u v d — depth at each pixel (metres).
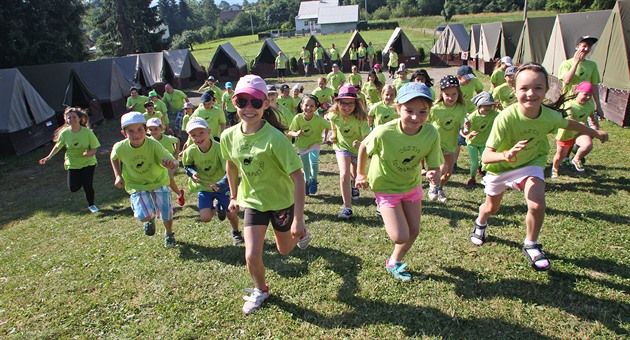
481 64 24.22
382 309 3.68
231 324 3.66
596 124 6.65
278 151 3.53
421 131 3.84
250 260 3.69
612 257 4.18
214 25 128.25
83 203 8.40
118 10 42.28
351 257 4.66
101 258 5.28
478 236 4.70
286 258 4.76
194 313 3.87
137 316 3.92
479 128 6.62
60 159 12.95
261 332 3.54
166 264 4.90
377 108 7.12
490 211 4.51
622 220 5.01
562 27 14.53
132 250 5.43
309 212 6.28
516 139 4.04
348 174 5.80
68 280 4.74
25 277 4.95
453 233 5.07
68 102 17.06
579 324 3.28
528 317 3.41
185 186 8.71
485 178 4.45
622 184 6.23
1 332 3.87
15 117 13.42
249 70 33.19
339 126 5.95
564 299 3.60
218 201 5.37
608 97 10.85
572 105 6.34
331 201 6.76
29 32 26.23
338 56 30.73
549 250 4.43
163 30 47.19
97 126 17.94
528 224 4.05
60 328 3.83
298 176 3.55
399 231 3.84
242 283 4.30
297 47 56.72
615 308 3.43
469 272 4.14
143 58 27.14
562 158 6.66
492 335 3.24
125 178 5.37
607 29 10.81
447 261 4.39
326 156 10.10
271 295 4.02
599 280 3.82
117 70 20.98
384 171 3.97
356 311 3.68
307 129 6.85
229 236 5.64
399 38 30.00
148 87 25.53
